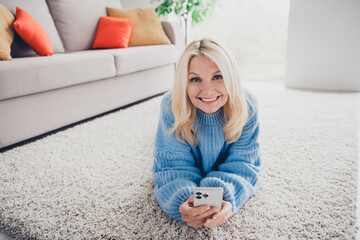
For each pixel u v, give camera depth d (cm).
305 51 260
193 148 96
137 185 108
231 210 80
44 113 159
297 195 98
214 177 89
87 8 237
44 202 100
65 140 154
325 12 242
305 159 124
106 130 167
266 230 82
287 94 243
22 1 196
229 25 375
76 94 175
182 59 72
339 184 104
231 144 98
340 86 256
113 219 89
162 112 92
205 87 71
